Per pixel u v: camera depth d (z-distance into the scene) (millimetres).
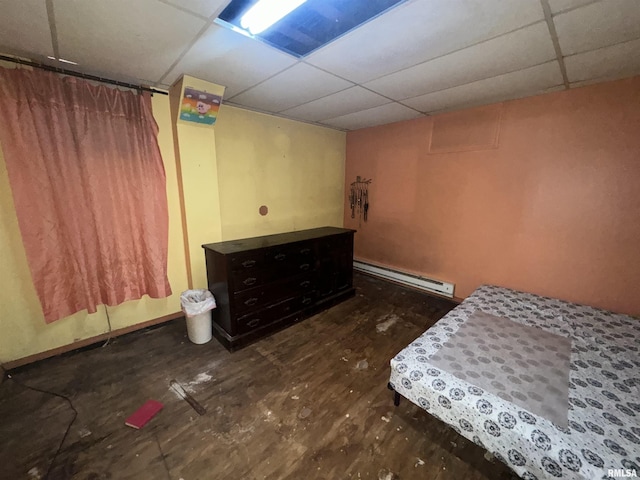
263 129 2973
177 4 1146
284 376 1903
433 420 1558
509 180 2566
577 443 1034
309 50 1557
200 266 2609
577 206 2238
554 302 2324
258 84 2100
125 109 2039
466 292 3039
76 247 1929
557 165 2289
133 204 2166
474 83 2061
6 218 1789
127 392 1729
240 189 2881
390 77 1943
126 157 2078
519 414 1174
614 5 1143
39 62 1699
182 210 2475
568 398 1257
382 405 1660
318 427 1499
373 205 3801
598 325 1928
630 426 1104
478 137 2703
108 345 2229
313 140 3543
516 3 1141
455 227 3021
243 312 2242
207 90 2100
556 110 2240
